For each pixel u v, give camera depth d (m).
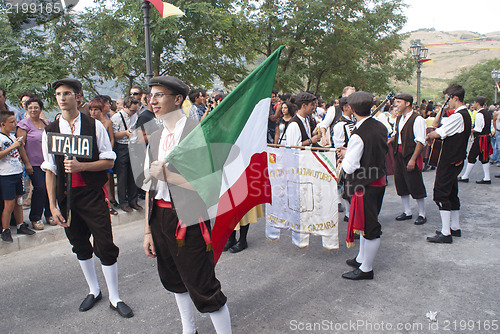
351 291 3.48
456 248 4.43
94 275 3.34
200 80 13.34
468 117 4.45
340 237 5.05
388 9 17.91
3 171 4.36
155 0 5.31
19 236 4.62
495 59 64.50
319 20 16.39
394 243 4.68
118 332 2.93
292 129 4.86
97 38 12.42
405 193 5.55
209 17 10.95
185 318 2.67
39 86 8.98
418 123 5.18
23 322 3.08
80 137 2.86
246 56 14.88
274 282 3.70
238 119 2.62
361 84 17.98
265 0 16.31
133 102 5.54
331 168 3.98
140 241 4.88
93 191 3.04
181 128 2.35
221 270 4.01
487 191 7.24
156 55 11.66
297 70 16.97
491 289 3.42
